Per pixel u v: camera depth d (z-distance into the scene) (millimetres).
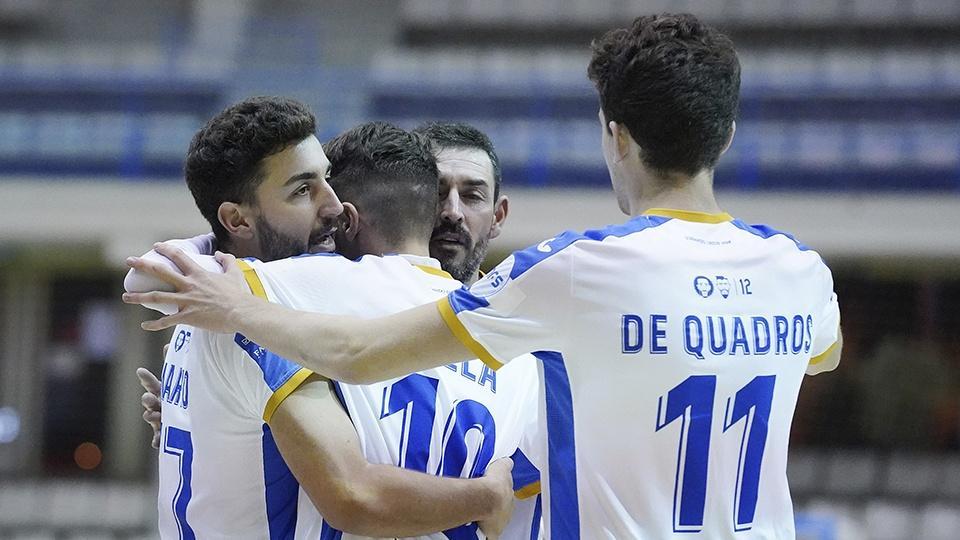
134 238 48094
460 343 7270
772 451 7613
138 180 49594
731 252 7543
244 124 8492
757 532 7496
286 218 8602
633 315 7195
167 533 8680
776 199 48062
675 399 7223
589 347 7254
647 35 7492
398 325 7320
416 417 8133
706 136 7477
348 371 7293
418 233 9062
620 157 7762
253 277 8039
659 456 7246
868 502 45531
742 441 7422
